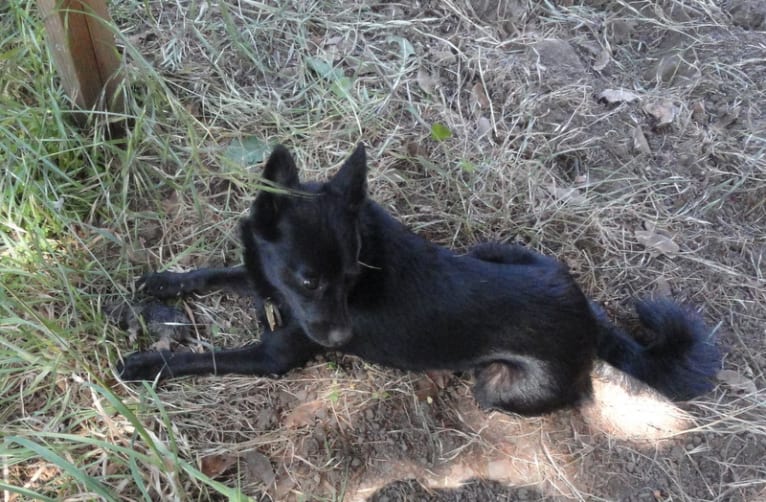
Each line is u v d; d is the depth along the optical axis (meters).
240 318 1.44
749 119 1.64
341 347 1.36
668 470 1.36
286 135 1.56
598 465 1.36
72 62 1.42
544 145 1.60
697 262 1.51
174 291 1.42
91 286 1.41
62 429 1.29
